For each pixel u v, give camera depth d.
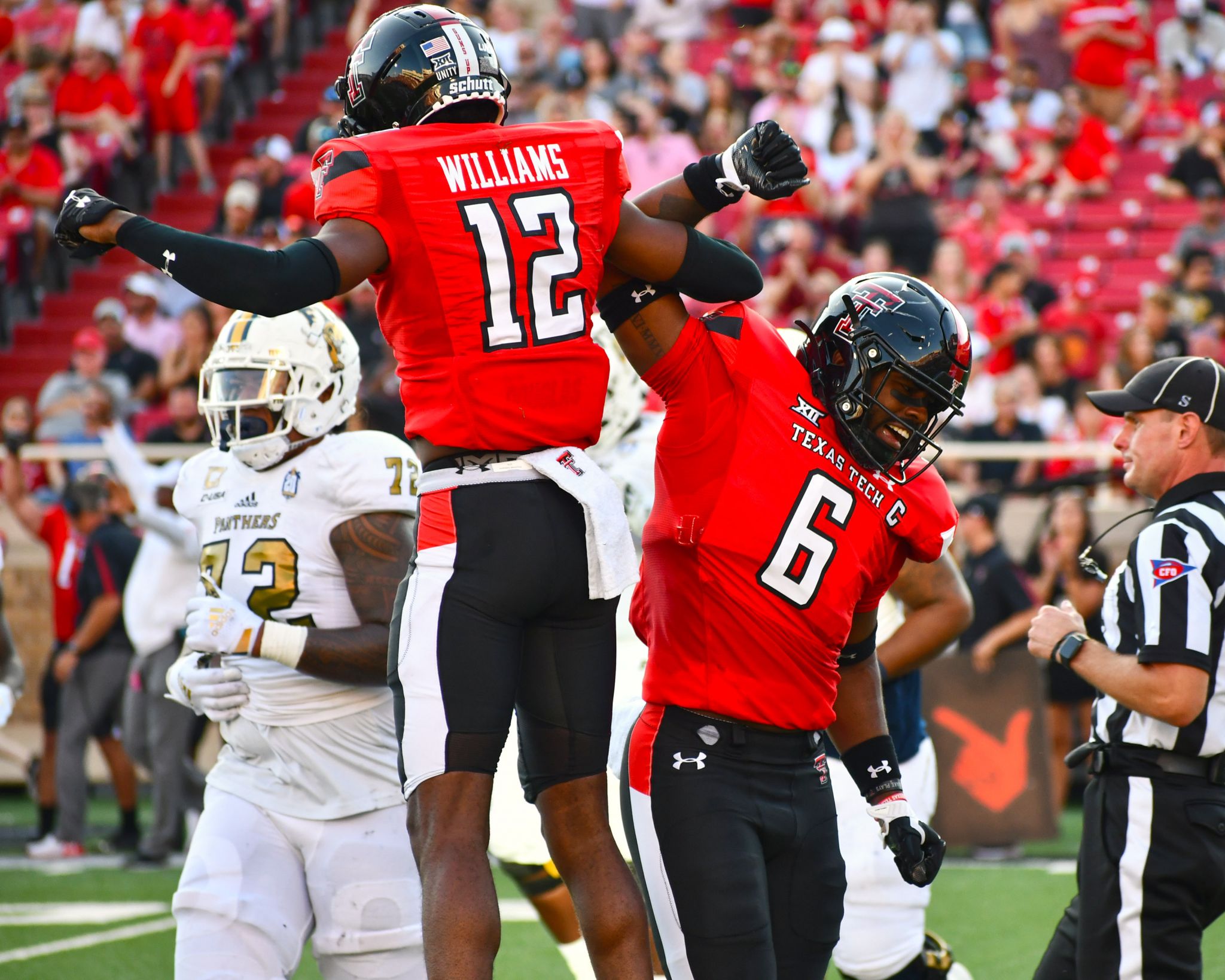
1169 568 11.70
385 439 12.30
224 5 55.41
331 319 12.24
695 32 55.88
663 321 10.20
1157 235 46.69
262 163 48.34
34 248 48.75
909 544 10.82
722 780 10.19
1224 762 11.78
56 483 35.22
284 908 11.74
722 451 10.24
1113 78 50.59
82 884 24.19
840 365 10.32
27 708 33.66
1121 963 11.81
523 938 20.20
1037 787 25.20
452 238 9.16
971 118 50.75
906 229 43.09
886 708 13.91
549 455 9.51
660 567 10.46
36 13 59.34
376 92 9.74
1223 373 12.44
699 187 10.22
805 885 10.45
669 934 10.21
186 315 39.22
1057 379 36.69
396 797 12.02
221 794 12.10
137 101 52.66
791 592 10.20
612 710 10.27
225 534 12.34
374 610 11.80
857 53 50.22
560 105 47.41
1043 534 29.67
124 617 27.09
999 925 20.50
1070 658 12.07
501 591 9.33
